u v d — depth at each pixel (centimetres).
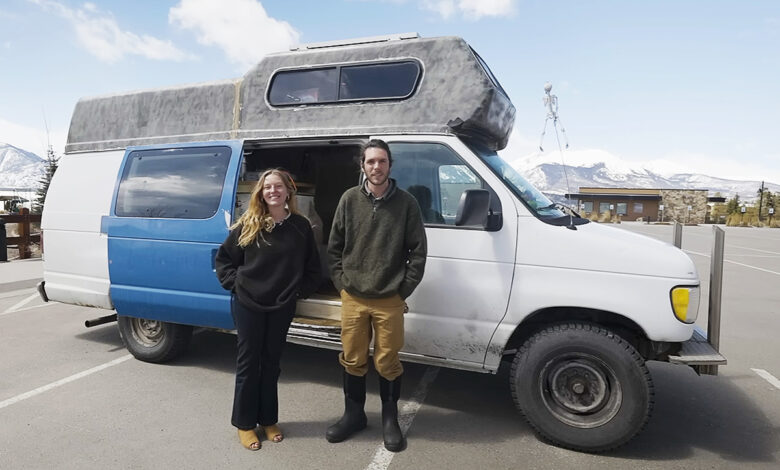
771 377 455
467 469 288
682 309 294
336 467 288
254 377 307
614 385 302
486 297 328
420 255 294
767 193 6247
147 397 385
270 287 297
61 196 483
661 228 3806
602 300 303
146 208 433
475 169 338
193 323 411
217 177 407
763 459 306
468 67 349
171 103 448
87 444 310
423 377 445
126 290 434
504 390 416
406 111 362
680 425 354
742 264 1376
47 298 486
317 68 392
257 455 300
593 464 296
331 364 473
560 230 318
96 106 484
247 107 414
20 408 362
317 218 477
